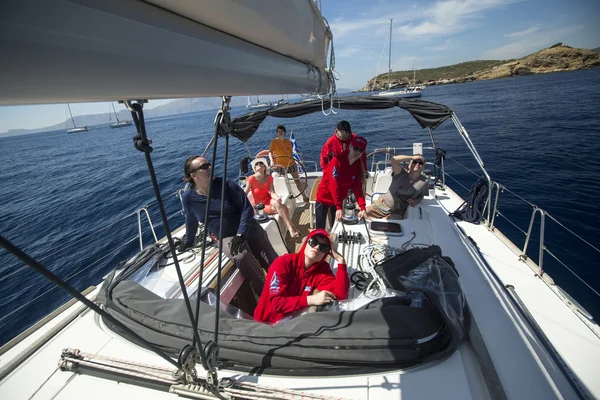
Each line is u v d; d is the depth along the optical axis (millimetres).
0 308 5371
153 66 483
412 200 3312
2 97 309
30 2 296
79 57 363
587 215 6125
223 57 654
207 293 1951
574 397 1346
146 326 1577
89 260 6625
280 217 3506
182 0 500
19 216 10344
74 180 15586
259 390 1219
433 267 1691
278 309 1702
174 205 9461
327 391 1254
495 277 2031
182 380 1241
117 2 430
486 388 1216
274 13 813
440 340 1351
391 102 3766
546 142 12453
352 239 2486
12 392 1412
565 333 1871
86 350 1603
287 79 1027
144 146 642
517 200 7211
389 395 1220
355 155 2523
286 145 5078
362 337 1331
